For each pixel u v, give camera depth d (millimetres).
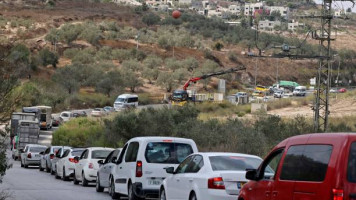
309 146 18203
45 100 157500
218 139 58594
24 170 66438
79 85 182000
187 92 151500
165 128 71125
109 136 74500
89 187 45625
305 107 134875
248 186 21344
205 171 25828
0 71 30438
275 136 64062
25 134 102562
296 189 18250
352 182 16562
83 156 47594
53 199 35750
